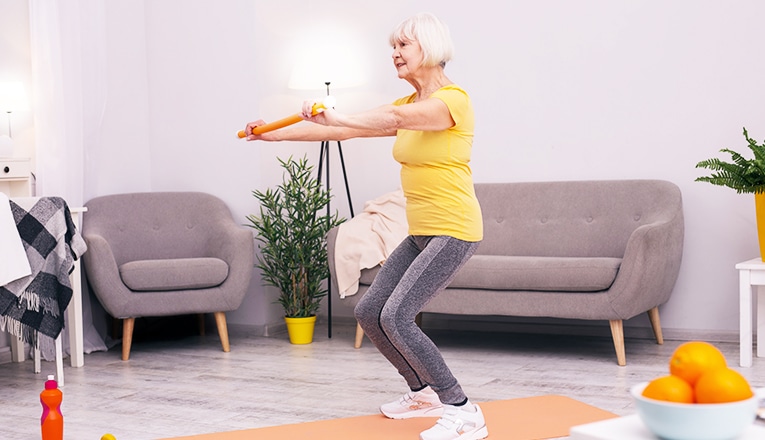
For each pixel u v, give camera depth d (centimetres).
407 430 279
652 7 447
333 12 530
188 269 436
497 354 420
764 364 384
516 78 480
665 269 403
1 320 353
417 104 245
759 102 428
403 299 255
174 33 519
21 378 388
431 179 257
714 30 435
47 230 360
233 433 282
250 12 496
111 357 440
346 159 529
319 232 475
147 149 528
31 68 453
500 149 486
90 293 466
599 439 124
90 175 480
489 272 410
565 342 452
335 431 281
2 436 290
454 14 493
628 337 458
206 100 511
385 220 458
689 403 120
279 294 516
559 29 469
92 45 475
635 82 453
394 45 268
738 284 434
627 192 442
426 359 257
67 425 301
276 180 510
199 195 495
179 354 443
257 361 418
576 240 448
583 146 466
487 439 263
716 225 438
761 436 121
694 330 445
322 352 440
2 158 416
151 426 298
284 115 520
